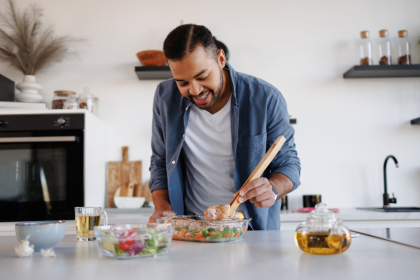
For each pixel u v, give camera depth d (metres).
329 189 2.82
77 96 2.88
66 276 0.63
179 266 0.70
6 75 2.88
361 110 2.87
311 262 0.72
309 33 2.92
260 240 1.01
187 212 1.62
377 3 2.94
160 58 2.71
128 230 0.78
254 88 1.51
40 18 2.92
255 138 1.48
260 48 2.92
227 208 1.04
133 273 0.65
